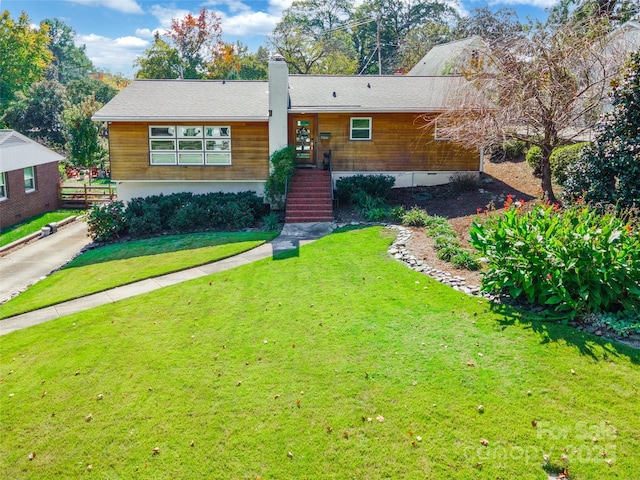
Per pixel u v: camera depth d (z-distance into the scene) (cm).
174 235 1730
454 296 981
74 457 598
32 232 2045
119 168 1891
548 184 1524
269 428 626
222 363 789
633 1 2130
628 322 796
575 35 1429
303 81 2197
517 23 1728
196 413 664
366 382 709
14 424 666
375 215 1669
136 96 1988
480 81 1505
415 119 1947
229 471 562
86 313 1055
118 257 1520
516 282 903
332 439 602
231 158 1908
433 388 684
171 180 1914
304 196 1823
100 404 698
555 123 1453
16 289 1376
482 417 622
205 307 1030
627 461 545
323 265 1239
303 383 717
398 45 4838
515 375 701
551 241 867
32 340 941
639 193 1139
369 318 913
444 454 569
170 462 580
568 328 810
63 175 3256
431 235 1402
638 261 812
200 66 5062
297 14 5384
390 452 576
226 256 1394
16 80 5012
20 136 2238
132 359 820
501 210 1518
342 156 1983
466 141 1638
